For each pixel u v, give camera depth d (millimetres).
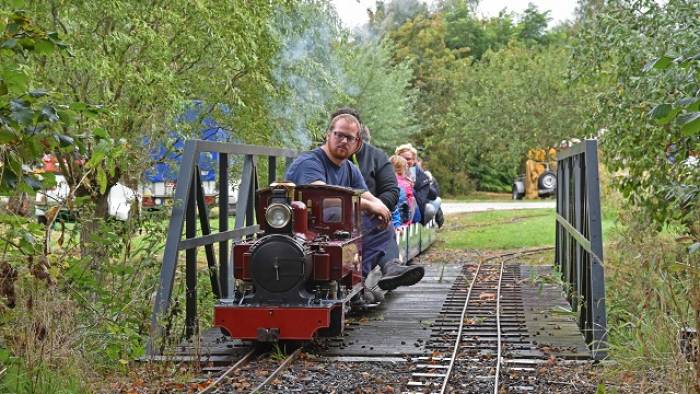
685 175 9930
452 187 54562
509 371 7812
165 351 8367
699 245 6430
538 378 7566
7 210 7293
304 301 8469
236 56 13406
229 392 7219
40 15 11805
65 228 8547
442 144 53656
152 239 9539
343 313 8969
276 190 8625
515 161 48531
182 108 12703
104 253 9102
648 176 10719
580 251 9867
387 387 7270
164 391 7309
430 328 9914
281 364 8062
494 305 11500
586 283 9031
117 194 16312
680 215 9766
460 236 22828
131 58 12992
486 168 55500
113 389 7273
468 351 8656
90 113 6484
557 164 13945
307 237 8961
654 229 10445
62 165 10977
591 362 8109
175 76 12945
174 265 8609
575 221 10383
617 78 11148
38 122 6074
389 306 11484
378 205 10391
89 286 8734
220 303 8719
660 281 8602
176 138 13172
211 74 14297
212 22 12891
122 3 12070
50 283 6988
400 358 8492
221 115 15547
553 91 47125
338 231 9328
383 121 40500
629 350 7996
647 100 10016
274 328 8375
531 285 13336
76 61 11625
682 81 8211
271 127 15672
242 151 10273
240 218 10766
